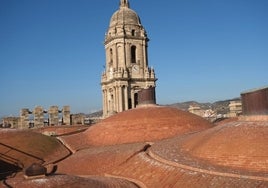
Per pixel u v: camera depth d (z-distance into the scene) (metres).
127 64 81.50
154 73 83.94
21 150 42.66
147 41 84.69
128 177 31.08
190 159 29.75
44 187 24.92
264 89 30.55
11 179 26.92
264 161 25.53
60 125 70.81
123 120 50.62
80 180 26.75
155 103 54.34
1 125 71.81
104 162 36.00
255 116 30.91
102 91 87.00
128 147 39.59
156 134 47.56
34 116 69.94
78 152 44.38
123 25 82.25
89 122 85.62
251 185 22.64
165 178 27.91
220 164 27.25
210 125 52.06
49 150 44.94
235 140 28.47
